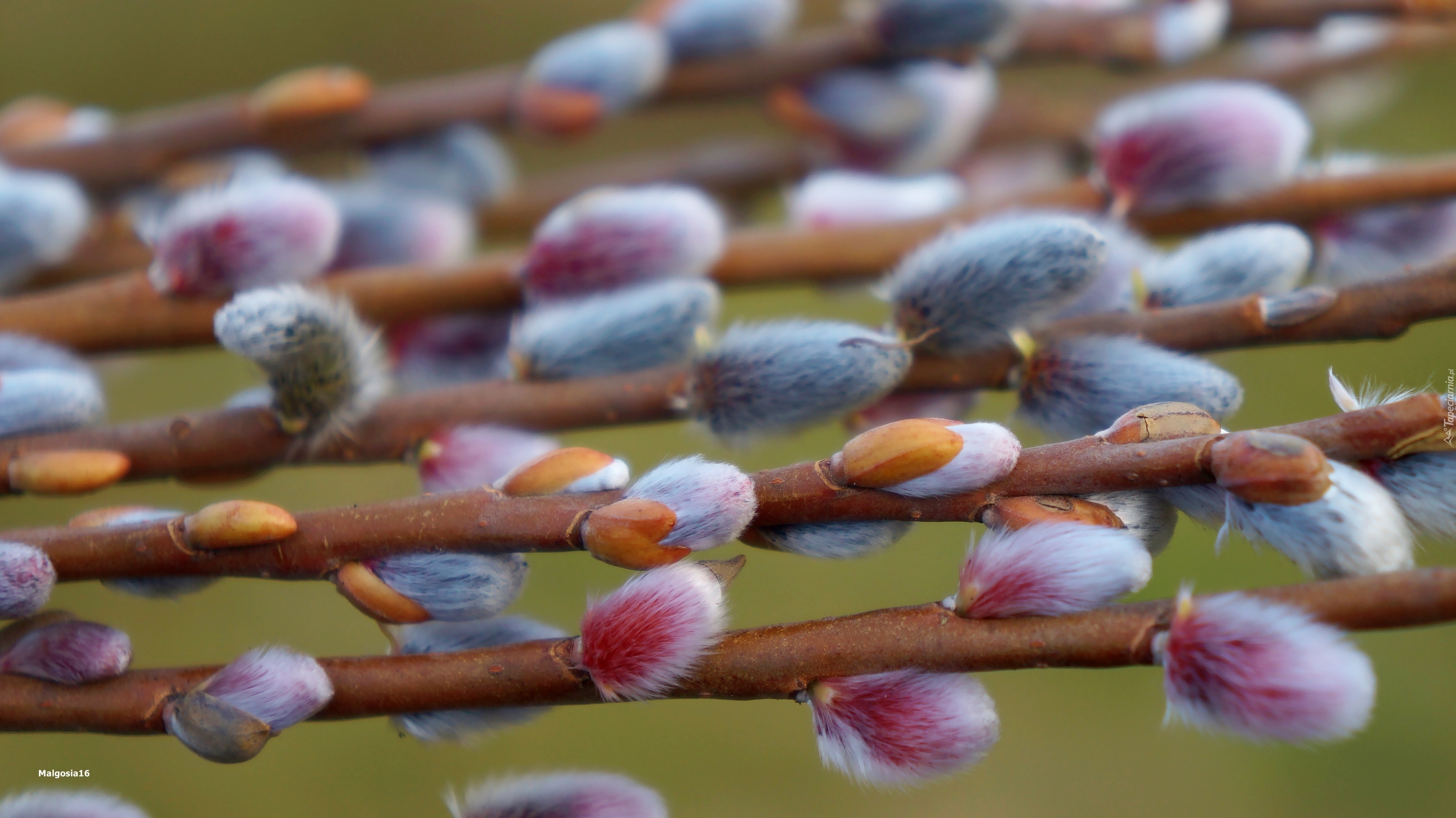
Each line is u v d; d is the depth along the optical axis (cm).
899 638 39
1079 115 52
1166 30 47
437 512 40
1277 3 47
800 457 61
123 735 40
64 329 43
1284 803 63
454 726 40
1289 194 44
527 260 44
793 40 48
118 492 56
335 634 58
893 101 47
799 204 47
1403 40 51
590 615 39
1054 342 41
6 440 42
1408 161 44
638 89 47
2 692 40
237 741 39
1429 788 63
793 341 41
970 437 39
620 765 62
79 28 68
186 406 61
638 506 39
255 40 71
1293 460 38
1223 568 61
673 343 42
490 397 42
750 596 62
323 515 40
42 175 47
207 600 58
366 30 73
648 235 43
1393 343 63
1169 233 44
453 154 48
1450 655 64
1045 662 38
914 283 41
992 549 39
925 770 39
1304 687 37
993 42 46
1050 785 64
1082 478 39
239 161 48
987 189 52
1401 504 38
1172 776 64
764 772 63
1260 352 63
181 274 43
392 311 44
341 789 60
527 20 75
